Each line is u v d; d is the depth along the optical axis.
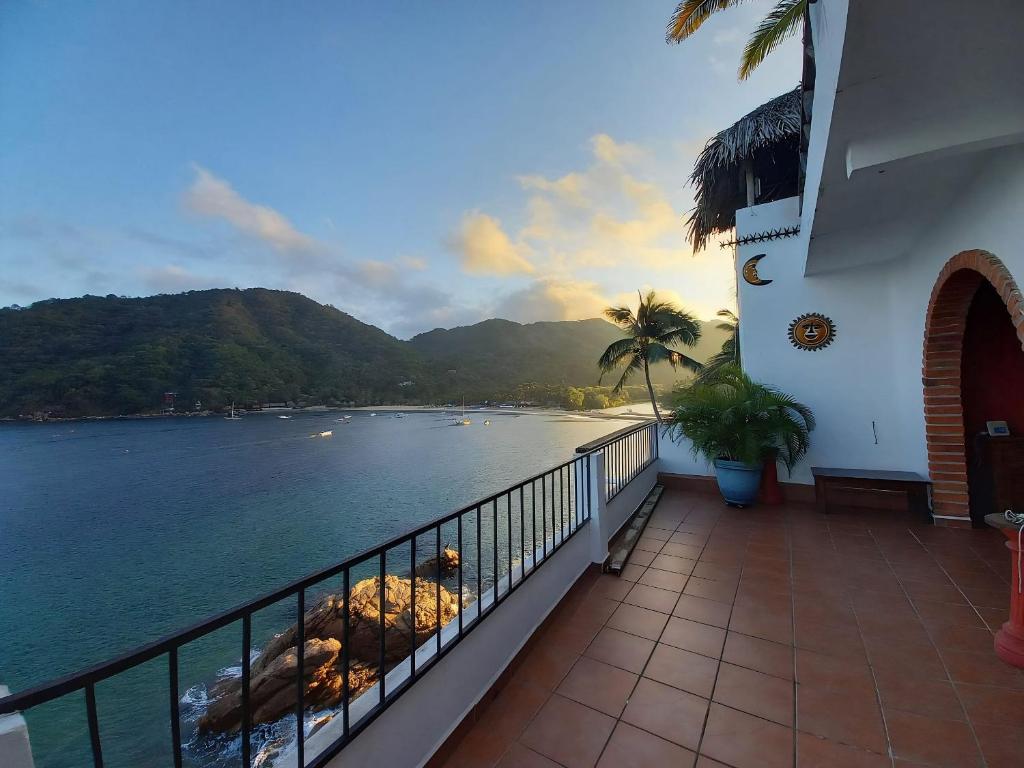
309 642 6.76
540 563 2.52
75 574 17.06
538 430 60.62
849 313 4.84
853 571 3.21
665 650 2.33
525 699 1.99
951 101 2.05
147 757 7.18
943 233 3.44
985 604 2.66
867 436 4.77
